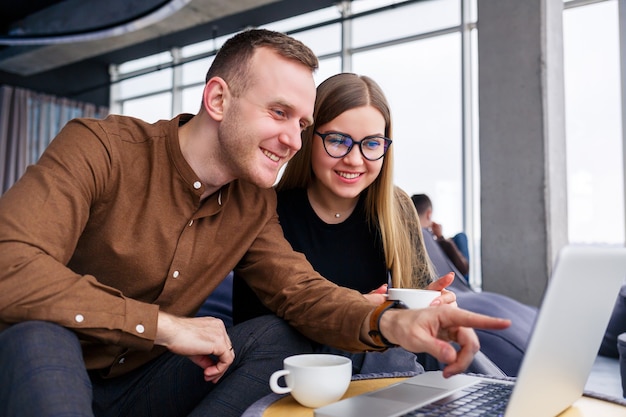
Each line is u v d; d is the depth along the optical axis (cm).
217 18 716
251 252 140
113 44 785
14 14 670
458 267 348
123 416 127
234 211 138
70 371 84
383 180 174
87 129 123
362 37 679
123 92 949
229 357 108
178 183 128
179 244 129
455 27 621
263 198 143
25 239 100
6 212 102
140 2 512
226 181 131
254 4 668
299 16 704
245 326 121
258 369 115
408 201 195
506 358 232
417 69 646
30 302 95
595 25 532
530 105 469
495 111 486
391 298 112
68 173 113
